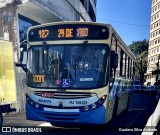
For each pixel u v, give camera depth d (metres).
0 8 14.78
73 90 6.86
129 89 11.02
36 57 7.38
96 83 6.85
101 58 6.94
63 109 6.88
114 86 7.71
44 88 7.09
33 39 7.49
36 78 7.26
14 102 10.06
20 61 7.54
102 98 6.79
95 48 7.02
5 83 9.48
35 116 7.18
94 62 6.95
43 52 7.30
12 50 10.09
